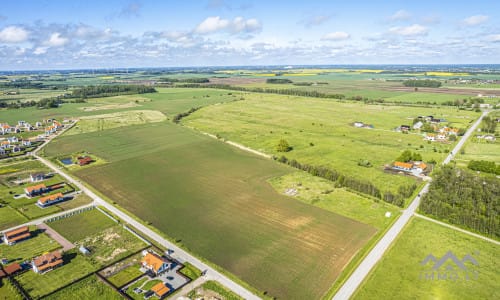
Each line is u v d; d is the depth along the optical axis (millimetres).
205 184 99438
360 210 81938
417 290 54000
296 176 105688
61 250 65375
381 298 52188
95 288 54656
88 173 108875
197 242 68312
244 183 100062
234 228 73875
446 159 122125
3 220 77062
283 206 84438
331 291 53625
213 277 57188
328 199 88250
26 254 64062
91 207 83562
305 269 59438
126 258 62656
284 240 68875
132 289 54312
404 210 81875
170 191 94188
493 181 88938
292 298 52250
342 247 66125
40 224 75312
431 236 69875
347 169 111750
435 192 84000
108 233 71562
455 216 75125
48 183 99875
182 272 58375
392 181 100750
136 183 100250
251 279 56906
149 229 73312
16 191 93812
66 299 52312
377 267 59656
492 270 59125
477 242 67875
